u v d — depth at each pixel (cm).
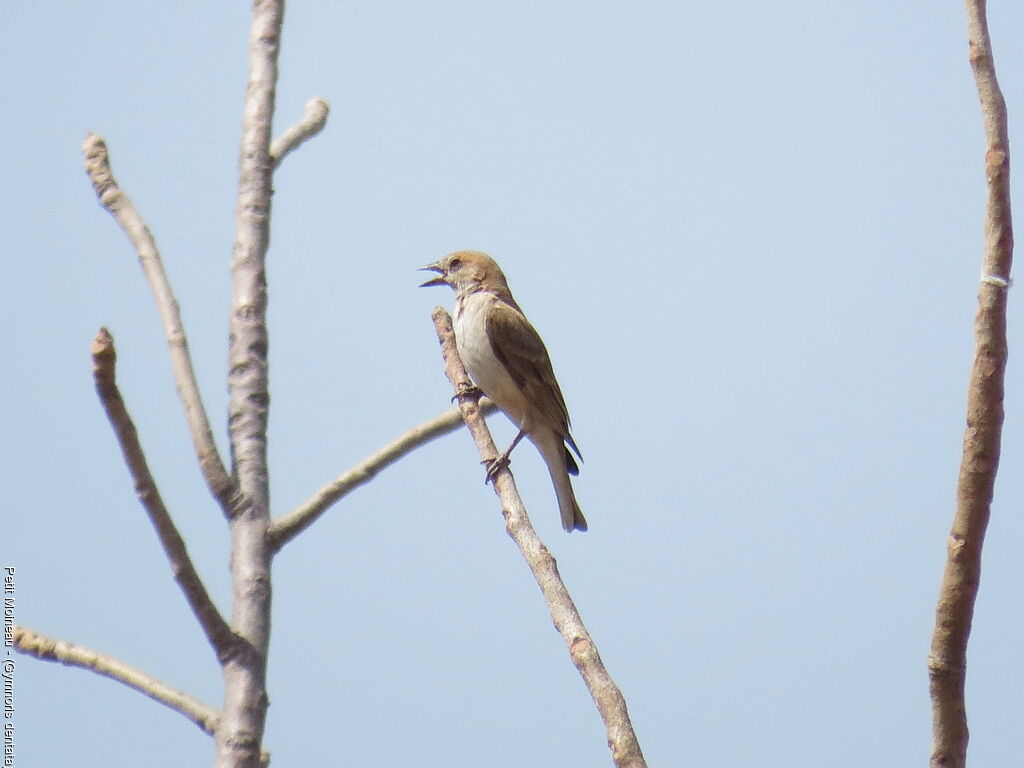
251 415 823
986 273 500
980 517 495
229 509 788
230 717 718
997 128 510
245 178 902
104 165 874
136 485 681
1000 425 493
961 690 504
